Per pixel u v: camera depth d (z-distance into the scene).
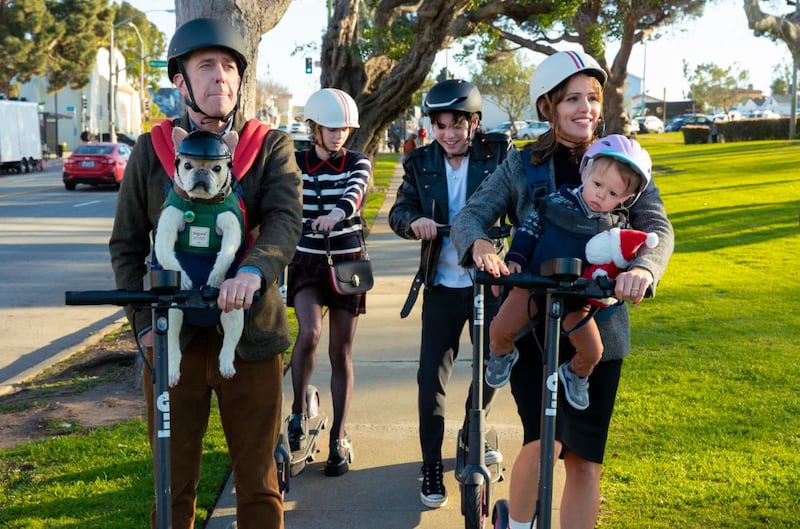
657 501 4.25
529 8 19.72
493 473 4.54
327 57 18.56
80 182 28.16
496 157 4.54
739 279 10.77
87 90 74.19
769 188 22.19
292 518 4.27
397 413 5.78
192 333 2.98
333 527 4.17
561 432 3.23
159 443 2.53
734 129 50.72
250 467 3.11
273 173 3.03
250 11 6.50
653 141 57.03
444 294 4.47
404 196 4.59
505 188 3.31
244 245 2.95
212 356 3.04
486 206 3.26
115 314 10.03
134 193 3.05
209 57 2.96
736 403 5.79
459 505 4.43
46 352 8.23
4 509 4.29
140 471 4.77
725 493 4.33
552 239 2.91
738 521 4.03
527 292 3.05
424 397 4.44
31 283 11.87
